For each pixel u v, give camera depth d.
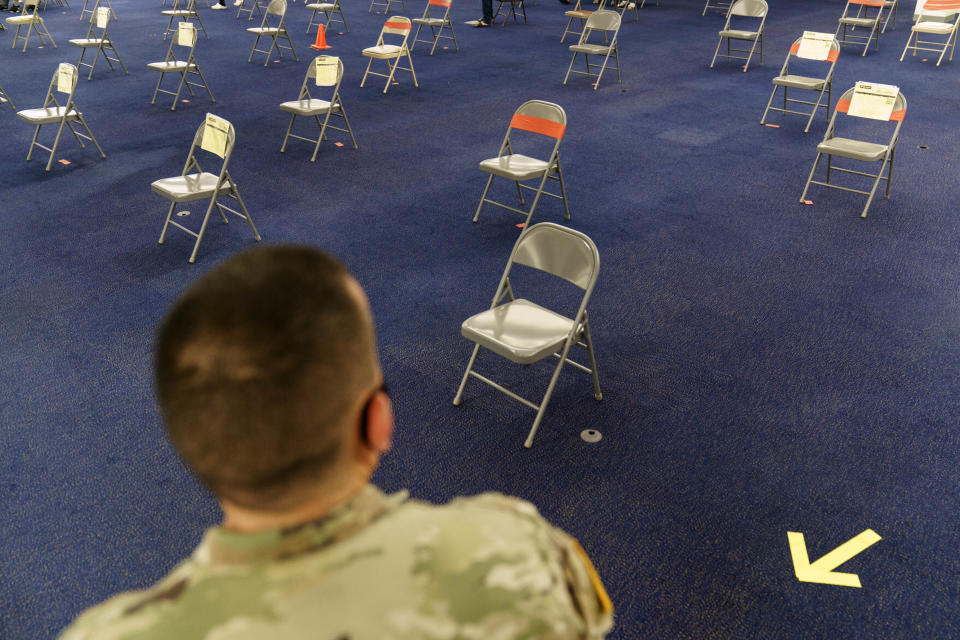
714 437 2.83
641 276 4.02
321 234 4.52
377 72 8.48
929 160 5.66
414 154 5.93
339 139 6.28
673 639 2.07
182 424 0.55
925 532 2.41
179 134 6.38
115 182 5.33
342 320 0.57
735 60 8.90
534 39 10.11
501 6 12.14
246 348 0.54
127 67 8.76
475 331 2.82
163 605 0.52
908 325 3.55
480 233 4.56
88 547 2.37
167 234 4.51
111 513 2.50
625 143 6.15
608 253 4.28
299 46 9.81
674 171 5.54
